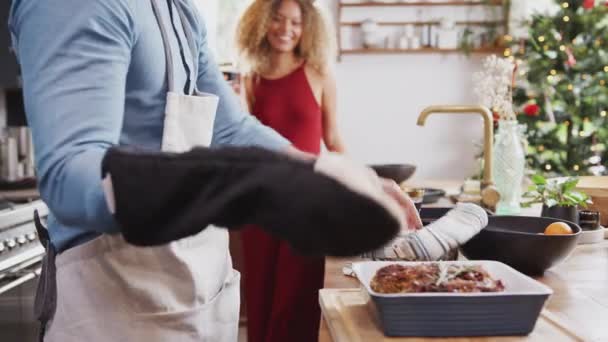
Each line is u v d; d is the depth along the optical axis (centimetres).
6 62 270
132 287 111
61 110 79
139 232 64
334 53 296
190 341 118
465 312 99
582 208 199
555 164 523
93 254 110
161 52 108
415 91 600
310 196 58
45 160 76
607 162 518
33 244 235
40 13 85
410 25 583
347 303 119
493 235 139
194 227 62
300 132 294
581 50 517
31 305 229
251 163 61
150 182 62
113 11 90
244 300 335
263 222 60
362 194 58
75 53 83
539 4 581
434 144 606
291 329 261
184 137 112
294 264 259
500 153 221
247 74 300
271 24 284
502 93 231
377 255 132
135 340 112
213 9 552
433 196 247
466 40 574
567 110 520
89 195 70
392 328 100
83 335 110
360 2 581
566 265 151
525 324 101
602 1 517
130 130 108
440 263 114
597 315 114
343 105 604
